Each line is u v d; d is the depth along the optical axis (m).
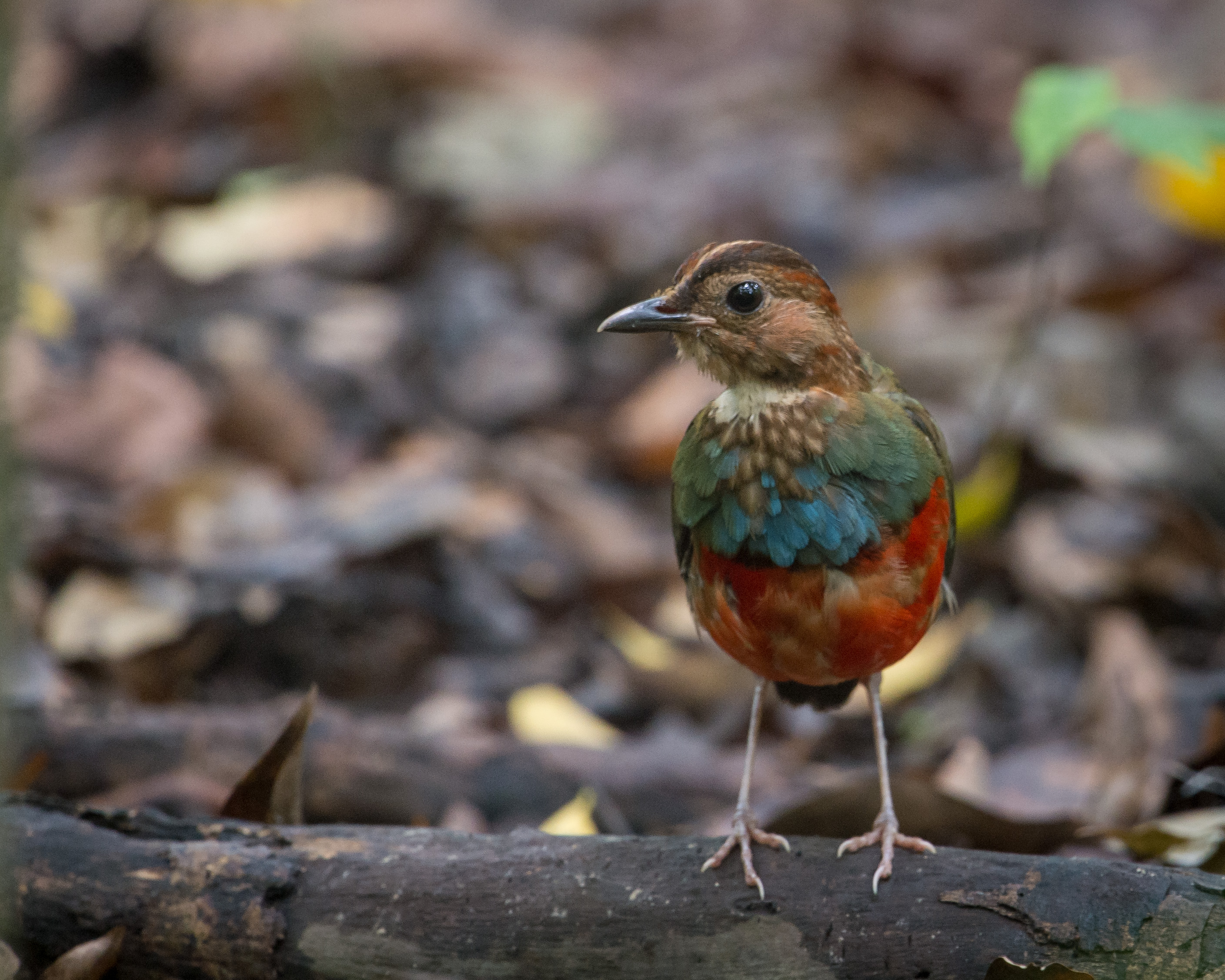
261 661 10.97
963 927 6.17
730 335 6.93
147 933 6.46
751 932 6.32
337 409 14.19
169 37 21.02
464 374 14.98
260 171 19.08
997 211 17.83
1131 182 18.72
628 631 11.27
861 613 6.77
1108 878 6.11
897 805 7.62
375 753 8.84
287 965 6.46
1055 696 10.90
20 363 12.68
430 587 11.80
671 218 17.67
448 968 6.42
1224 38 22.25
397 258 17.08
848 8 23.31
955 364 14.43
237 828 6.70
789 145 19.47
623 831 9.02
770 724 10.48
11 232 5.78
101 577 11.07
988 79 21.08
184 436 12.98
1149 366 14.66
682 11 25.08
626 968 6.36
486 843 6.62
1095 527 12.27
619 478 14.05
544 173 19.05
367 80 21.27
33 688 9.18
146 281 16.28
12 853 6.46
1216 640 11.39
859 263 16.83
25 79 20.39
